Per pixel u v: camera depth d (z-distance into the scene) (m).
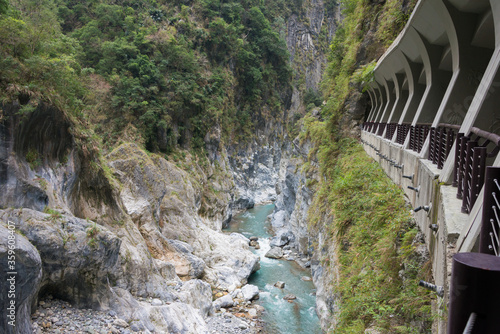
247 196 52.22
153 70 40.06
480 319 1.69
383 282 8.74
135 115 37.22
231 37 55.81
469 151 5.09
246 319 18.92
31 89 11.51
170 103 40.03
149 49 43.06
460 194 5.49
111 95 36.78
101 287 11.99
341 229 13.95
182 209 27.25
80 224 11.80
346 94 25.47
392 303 7.84
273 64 67.81
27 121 11.12
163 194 25.80
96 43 40.62
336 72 31.14
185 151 41.16
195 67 45.94
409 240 8.14
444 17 9.37
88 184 14.89
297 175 34.38
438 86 11.86
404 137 12.20
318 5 94.25
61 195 12.71
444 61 11.60
